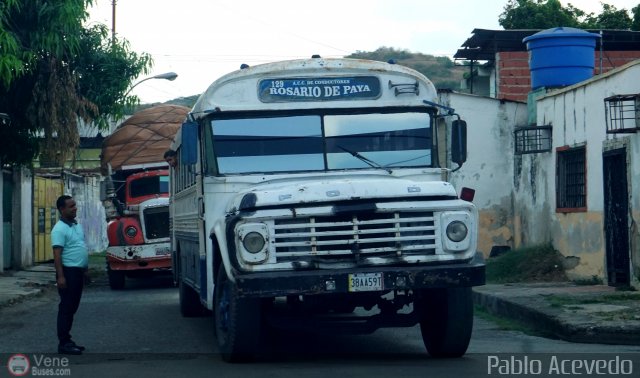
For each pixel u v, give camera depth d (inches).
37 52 794.8
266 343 477.1
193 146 419.5
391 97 431.2
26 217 1128.8
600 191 685.3
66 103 860.0
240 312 380.2
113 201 901.8
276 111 426.3
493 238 911.0
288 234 365.1
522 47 1147.9
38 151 936.9
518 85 1095.0
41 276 995.9
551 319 513.3
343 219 368.8
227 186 418.6
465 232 372.2
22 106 877.8
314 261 365.4
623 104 630.5
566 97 751.1
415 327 544.1
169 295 815.7
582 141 718.5
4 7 716.0
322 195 369.1
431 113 433.4
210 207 422.3
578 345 464.1
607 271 674.2
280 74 428.5
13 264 1091.9
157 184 909.8
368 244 368.8
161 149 911.0
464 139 430.3
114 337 515.8
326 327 395.2
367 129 428.5
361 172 421.7
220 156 422.9
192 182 505.0
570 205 757.3
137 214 893.8
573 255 739.4
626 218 639.1
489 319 589.0
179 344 483.5
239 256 364.2
